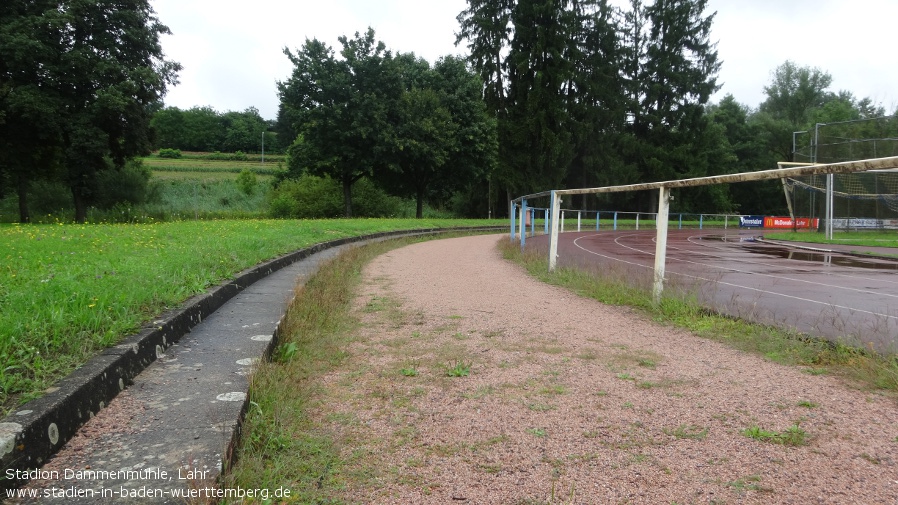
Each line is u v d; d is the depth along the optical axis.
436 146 40.53
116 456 2.54
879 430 3.46
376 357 5.06
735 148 65.31
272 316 5.57
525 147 47.47
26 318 3.49
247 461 2.75
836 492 2.71
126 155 32.78
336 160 38.44
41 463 2.43
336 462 2.98
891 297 8.58
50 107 26.97
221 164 81.25
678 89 54.34
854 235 29.73
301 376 4.35
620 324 6.61
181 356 4.09
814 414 3.72
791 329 5.80
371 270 11.77
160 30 32.12
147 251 8.09
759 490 2.73
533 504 2.59
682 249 19.58
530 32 45.06
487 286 9.62
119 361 3.36
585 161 51.72
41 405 2.57
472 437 3.33
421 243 21.91
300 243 13.21
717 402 3.94
